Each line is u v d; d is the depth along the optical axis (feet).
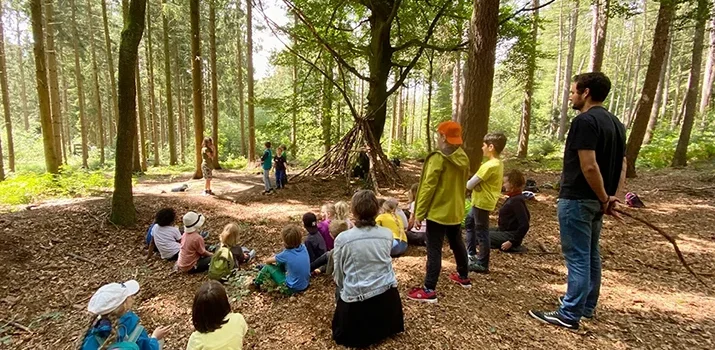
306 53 38.17
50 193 27.61
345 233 8.69
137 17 18.92
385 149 60.95
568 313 9.09
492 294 11.00
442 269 12.92
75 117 102.06
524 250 14.62
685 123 33.55
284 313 10.64
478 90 18.80
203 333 7.23
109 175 41.93
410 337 8.93
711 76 53.67
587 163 7.81
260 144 81.20
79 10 60.85
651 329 9.17
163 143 91.30
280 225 20.70
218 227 20.51
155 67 68.08
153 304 12.11
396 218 14.70
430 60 41.91
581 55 101.35
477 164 19.20
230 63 79.66
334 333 8.89
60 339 10.56
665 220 18.80
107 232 18.93
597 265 9.37
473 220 13.12
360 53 35.14
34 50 31.53
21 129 90.63
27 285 13.83
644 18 82.53
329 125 42.04
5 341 10.52
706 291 11.33
